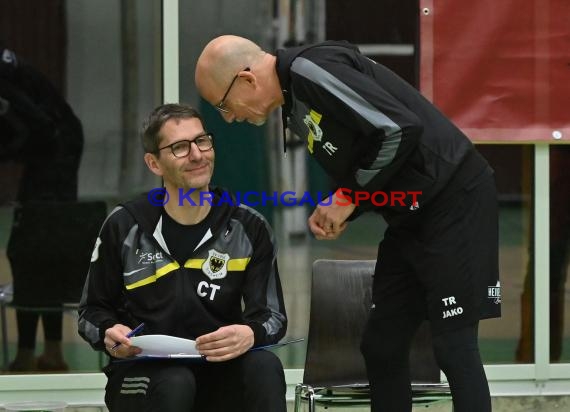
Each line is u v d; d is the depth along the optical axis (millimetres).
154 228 10602
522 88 14695
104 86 14477
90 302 10680
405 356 11203
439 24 14586
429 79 14594
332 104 9750
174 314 10492
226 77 10289
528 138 14719
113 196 14570
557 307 15180
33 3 14289
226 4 14586
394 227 10570
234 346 9969
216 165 14742
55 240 14500
